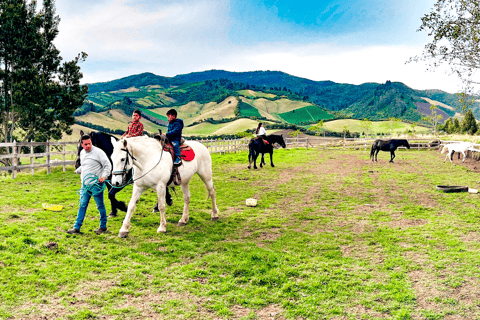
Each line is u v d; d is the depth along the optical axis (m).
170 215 8.53
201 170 8.13
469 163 20.67
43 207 7.98
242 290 4.69
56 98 23.62
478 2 13.06
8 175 13.75
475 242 6.50
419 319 3.96
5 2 22.89
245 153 29.48
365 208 9.80
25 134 25.84
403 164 20.89
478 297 4.43
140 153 6.61
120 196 10.26
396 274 5.12
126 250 5.88
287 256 5.87
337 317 4.04
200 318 3.98
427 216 8.70
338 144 39.34
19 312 3.78
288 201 10.86
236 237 7.07
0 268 4.70
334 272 5.25
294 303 4.35
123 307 4.12
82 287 4.50
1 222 6.64
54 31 25.22
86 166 6.41
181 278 5.00
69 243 5.92
